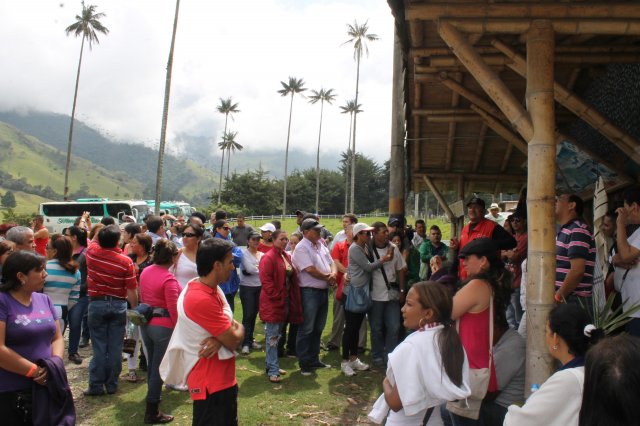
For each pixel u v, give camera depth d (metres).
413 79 7.42
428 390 2.72
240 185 82.62
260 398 5.72
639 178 7.38
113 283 5.79
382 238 6.71
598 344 1.75
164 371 3.52
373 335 6.98
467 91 7.24
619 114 7.43
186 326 3.41
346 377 6.51
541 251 4.04
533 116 4.22
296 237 9.06
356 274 6.57
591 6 4.22
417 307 2.87
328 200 93.50
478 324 3.38
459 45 4.46
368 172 96.06
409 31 5.52
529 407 2.19
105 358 5.86
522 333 4.72
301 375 6.59
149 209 38.78
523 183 11.38
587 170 8.12
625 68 7.09
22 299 3.45
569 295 4.25
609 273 4.74
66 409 3.44
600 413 1.67
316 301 6.63
